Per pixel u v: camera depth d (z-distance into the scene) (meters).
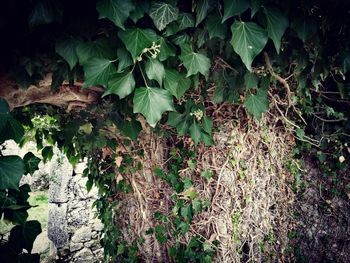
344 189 2.99
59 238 5.05
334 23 1.38
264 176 2.60
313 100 2.86
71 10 1.20
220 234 2.38
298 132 2.72
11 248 1.16
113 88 1.24
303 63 1.61
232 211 2.42
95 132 2.44
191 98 2.12
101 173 2.91
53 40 1.33
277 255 2.75
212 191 2.43
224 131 2.44
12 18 1.19
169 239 2.52
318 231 2.97
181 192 2.43
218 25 1.27
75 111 2.33
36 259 1.18
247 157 2.51
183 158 2.51
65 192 5.19
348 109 2.80
